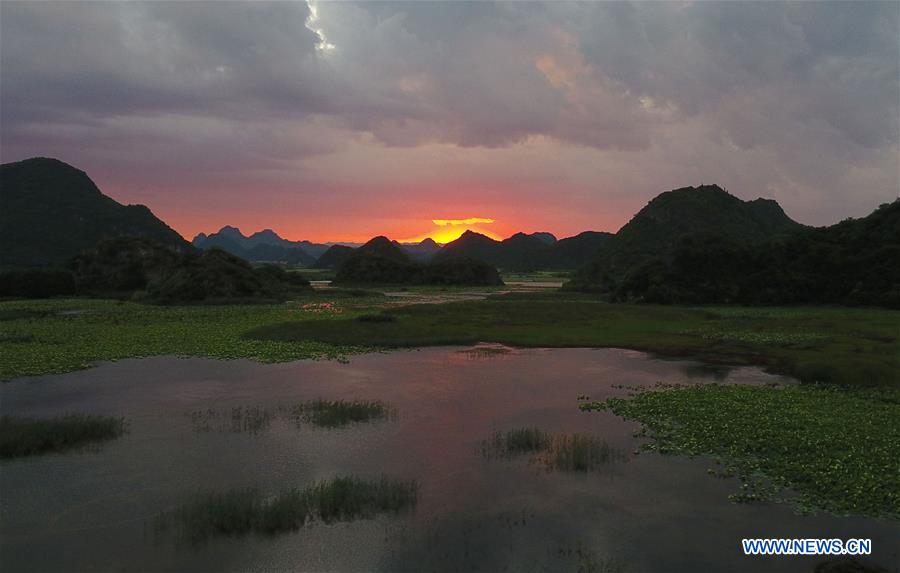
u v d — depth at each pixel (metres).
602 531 11.66
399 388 23.84
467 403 21.42
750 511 12.52
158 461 15.34
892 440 16.34
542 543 11.16
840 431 17.12
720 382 25.28
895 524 11.88
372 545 11.09
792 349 32.97
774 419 18.36
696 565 10.42
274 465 15.10
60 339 35.50
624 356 31.97
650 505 12.82
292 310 58.12
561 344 35.66
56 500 12.95
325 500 12.46
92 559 10.58
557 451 16.06
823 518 12.19
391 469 14.87
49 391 23.08
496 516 12.27
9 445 15.73
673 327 43.25
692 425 17.98
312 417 19.47
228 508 11.98
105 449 16.27
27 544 11.09
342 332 39.09
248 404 21.14
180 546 11.01
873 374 24.72
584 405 20.80
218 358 30.53
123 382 24.77
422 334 38.78
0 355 29.70
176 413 19.95
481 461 15.45
